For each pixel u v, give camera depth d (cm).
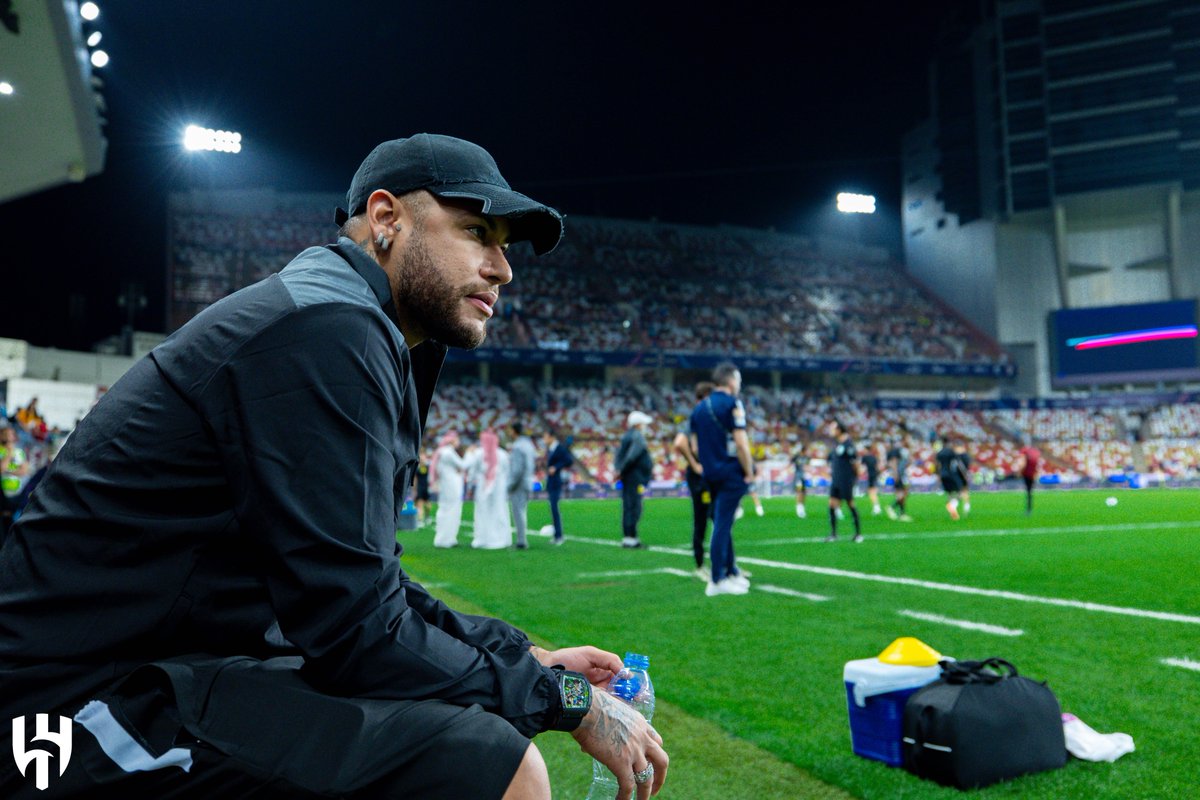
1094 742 324
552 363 4388
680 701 407
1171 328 4756
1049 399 5019
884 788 294
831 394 5031
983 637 548
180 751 117
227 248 4328
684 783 303
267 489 115
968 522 1709
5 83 1114
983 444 4738
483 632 156
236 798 117
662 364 4519
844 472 1325
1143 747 333
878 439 4619
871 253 6103
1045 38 5009
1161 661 476
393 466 130
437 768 115
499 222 149
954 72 5456
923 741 301
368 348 125
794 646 532
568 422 4328
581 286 5119
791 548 1199
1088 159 4947
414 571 977
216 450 120
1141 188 4844
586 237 5434
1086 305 5209
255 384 118
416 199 145
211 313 129
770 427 4562
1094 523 1617
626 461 1240
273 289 130
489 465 1309
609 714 141
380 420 125
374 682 118
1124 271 5159
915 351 5169
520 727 127
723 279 5478
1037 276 5225
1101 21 4900
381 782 114
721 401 759
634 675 180
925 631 573
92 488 121
